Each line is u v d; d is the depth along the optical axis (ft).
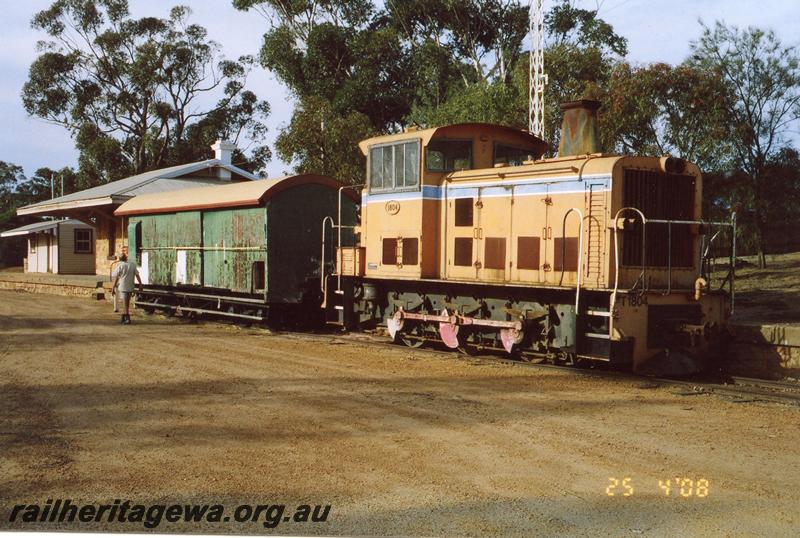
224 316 62.75
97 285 89.40
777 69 68.80
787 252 88.53
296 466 20.34
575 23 113.29
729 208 62.64
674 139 61.98
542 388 31.04
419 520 16.52
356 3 133.28
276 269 53.26
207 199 59.72
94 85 156.04
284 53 131.23
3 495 18.42
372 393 29.84
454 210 41.91
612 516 16.67
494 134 43.09
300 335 51.80
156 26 153.69
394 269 44.34
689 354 34.83
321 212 55.67
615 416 25.88
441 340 43.37
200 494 18.33
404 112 123.75
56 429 24.52
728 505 17.26
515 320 38.11
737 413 26.50
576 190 35.65
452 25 125.70
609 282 34.19
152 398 29.09
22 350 43.21
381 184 45.62
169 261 66.28
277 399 28.73
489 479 19.13
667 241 35.73
